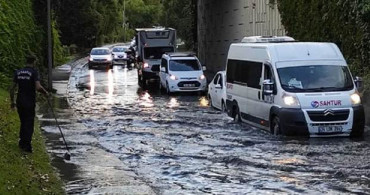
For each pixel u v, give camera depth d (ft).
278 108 57.57
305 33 90.43
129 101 98.63
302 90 57.72
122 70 186.91
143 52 138.21
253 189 37.88
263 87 59.47
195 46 196.75
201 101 98.58
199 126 67.77
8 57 88.89
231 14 143.84
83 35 257.34
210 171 43.78
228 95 73.46
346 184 38.58
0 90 80.33
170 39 140.46
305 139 56.49
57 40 194.49
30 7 105.81
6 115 61.16
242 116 68.44
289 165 44.96
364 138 57.06
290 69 59.41
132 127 67.82
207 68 170.91
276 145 53.36
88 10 256.93
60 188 36.91
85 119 74.49
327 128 56.44
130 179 40.32
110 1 337.93
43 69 107.65
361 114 57.36
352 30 77.82
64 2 248.32
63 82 129.90
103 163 46.75
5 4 92.89
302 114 56.08
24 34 97.09
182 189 38.19
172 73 112.57
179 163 47.09
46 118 75.10
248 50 66.80
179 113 81.00
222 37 153.58
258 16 120.47
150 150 53.31
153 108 87.97
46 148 52.29
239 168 44.55
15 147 46.70
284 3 97.40
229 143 55.57
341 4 79.20
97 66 192.03
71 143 56.70
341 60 61.05
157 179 41.32
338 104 56.70
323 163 45.39
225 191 37.47
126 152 52.29
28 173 38.68
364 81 69.97
